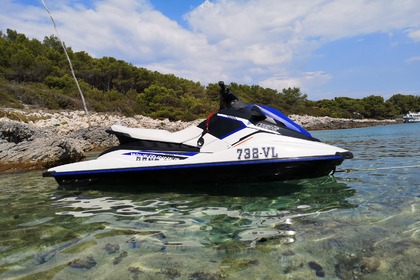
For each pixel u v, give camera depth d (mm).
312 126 44656
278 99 65938
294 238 2342
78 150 8469
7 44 43344
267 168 3748
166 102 40594
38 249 2326
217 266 1955
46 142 8086
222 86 4523
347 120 54469
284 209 3088
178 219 2914
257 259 2029
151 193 3998
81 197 3973
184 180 4086
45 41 55406
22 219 3115
